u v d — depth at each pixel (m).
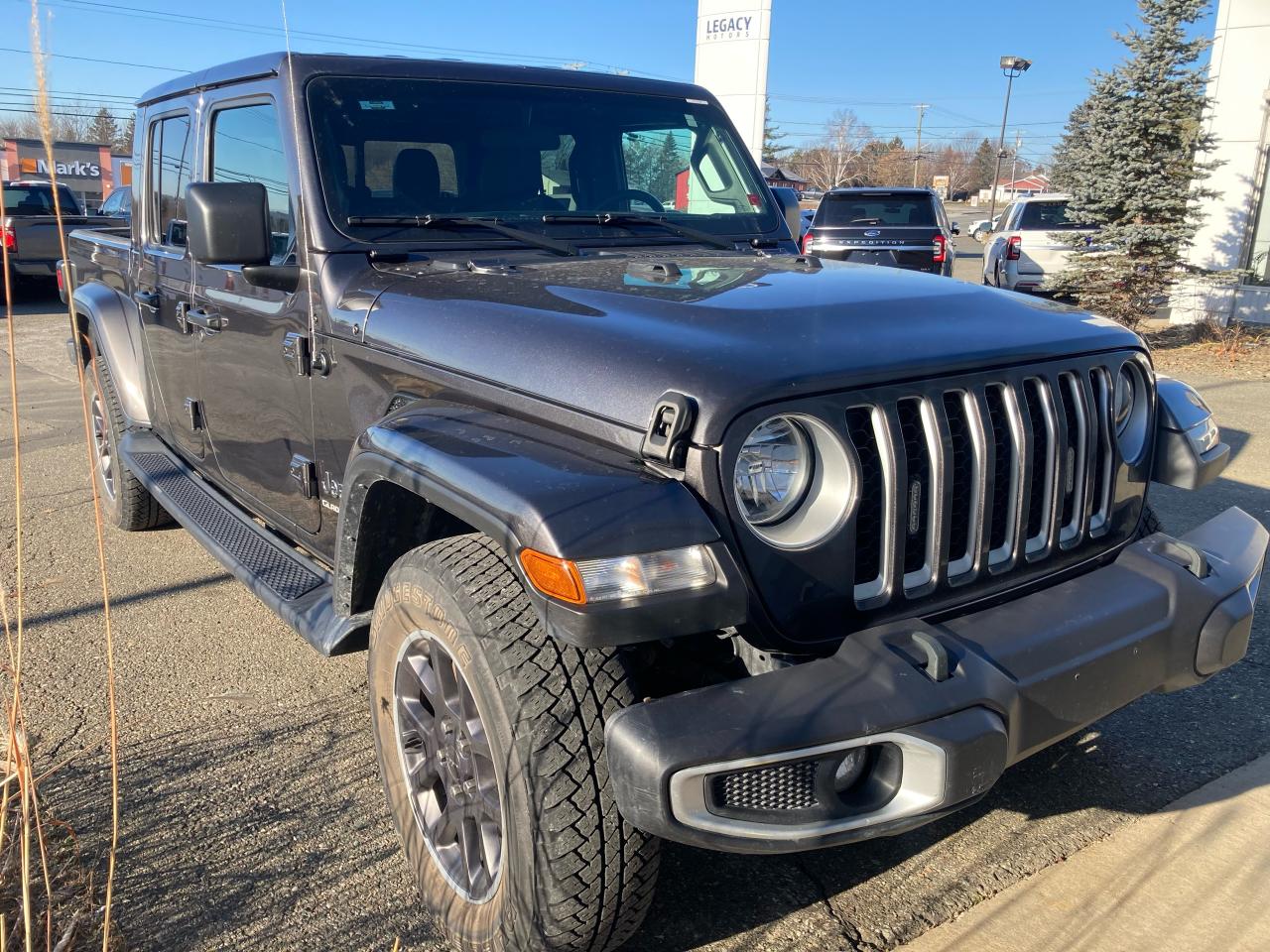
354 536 2.43
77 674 3.57
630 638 1.74
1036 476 2.35
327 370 2.84
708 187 3.72
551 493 1.83
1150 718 3.31
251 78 3.22
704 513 1.85
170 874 2.49
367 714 3.29
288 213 3.01
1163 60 11.16
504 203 3.24
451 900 2.21
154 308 4.16
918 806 1.83
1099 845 2.66
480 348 2.32
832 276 2.72
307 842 2.62
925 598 2.13
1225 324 12.90
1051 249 14.11
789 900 2.45
